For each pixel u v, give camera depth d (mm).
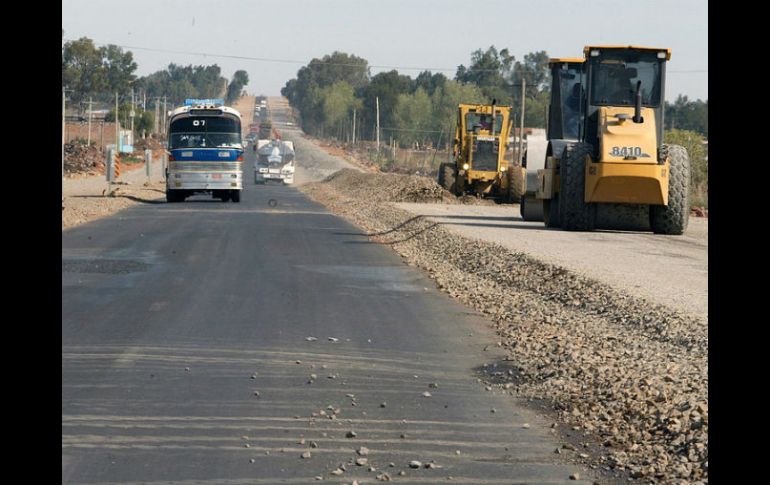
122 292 38875
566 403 22719
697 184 137250
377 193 122688
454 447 19203
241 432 19797
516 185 113938
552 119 76000
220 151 106875
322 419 20984
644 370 25391
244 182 196250
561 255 52781
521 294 41219
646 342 29875
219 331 30969
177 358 26812
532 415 21828
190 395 22766
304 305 36750
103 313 33875
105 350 27688
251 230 70812
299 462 17891
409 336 31109
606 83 69375
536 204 83000
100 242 59375
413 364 27016
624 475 17641
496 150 116000
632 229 71625
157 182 172500
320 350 28422
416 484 16828
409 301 38625
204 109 107062
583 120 73188
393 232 72875
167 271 45906
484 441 19672
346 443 19219
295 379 24688
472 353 28672
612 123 66875
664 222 69250
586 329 32406
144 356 26922
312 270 47562
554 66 75375
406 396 23297
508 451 19016
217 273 45594
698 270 47594
